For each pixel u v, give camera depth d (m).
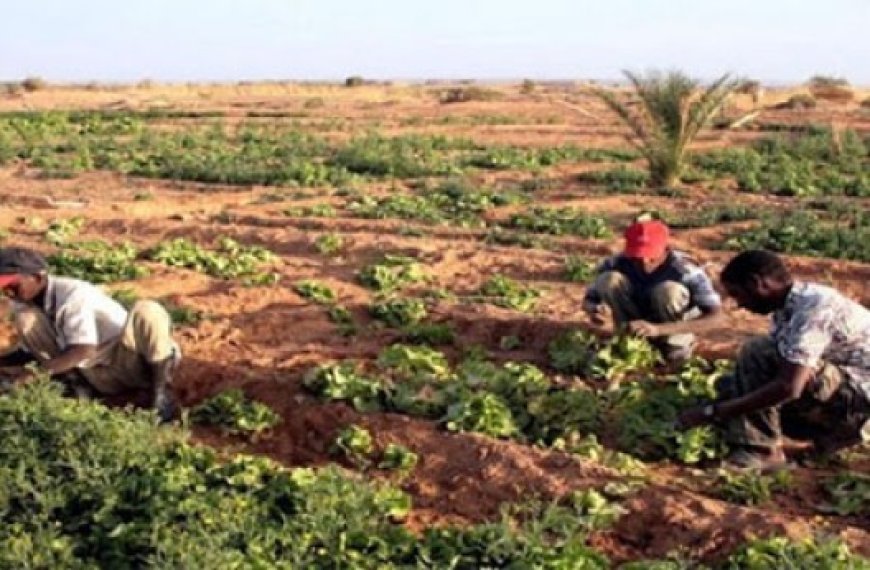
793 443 7.59
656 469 7.24
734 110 41.25
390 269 12.36
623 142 28.66
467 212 17.03
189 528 5.85
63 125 32.59
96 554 5.91
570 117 39.03
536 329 9.65
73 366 7.55
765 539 6.03
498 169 22.73
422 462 7.20
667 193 19.27
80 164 23.12
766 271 6.79
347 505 6.22
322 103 49.81
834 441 7.18
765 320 10.58
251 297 11.00
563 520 6.25
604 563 5.91
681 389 7.96
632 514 6.43
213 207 17.92
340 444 7.36
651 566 5.72
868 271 12.94
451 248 13.65
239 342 9.68
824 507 6.71
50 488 6.27
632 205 17.89
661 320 8.34
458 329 9.93
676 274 8.34
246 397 8.20
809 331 6.72
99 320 7.81
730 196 19.00
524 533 6.08
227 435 7.72
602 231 15.24
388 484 6.83
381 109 44.66
